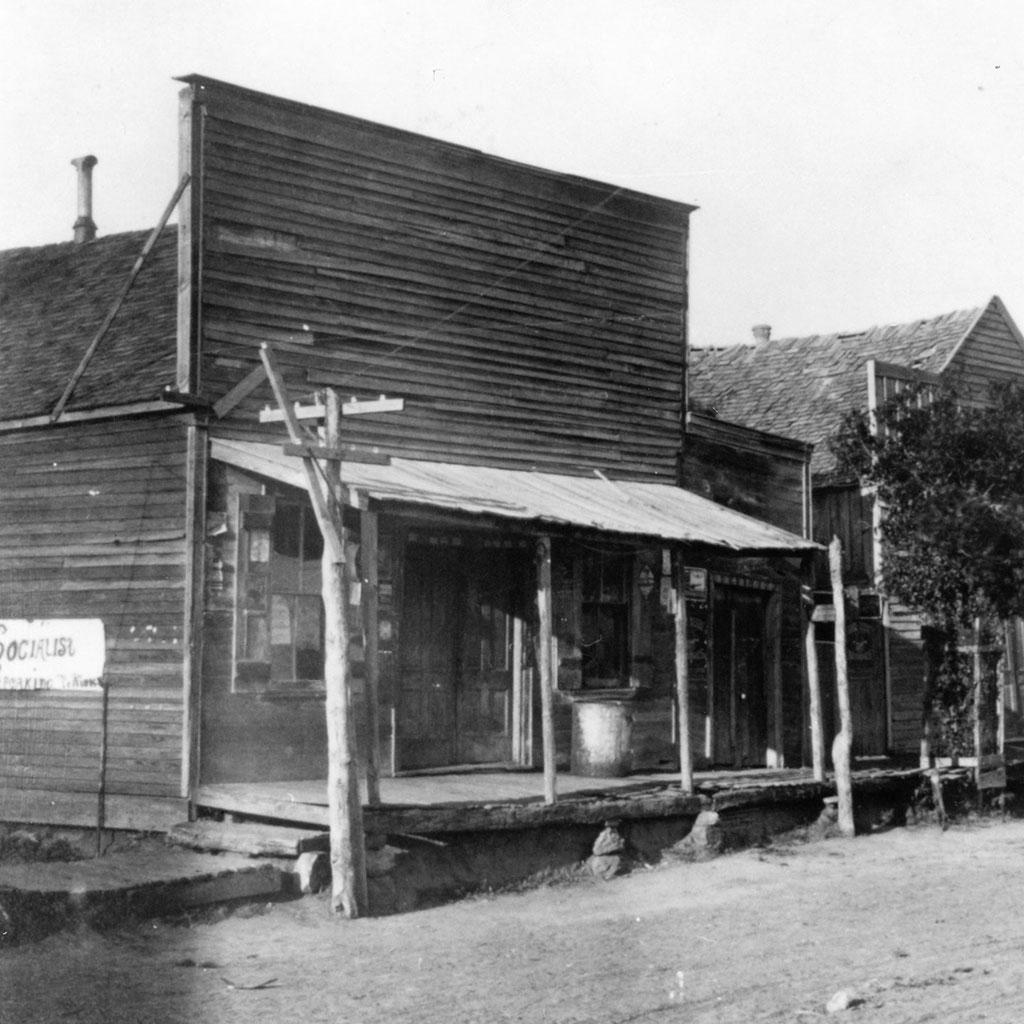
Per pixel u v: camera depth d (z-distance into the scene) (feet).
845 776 53.21
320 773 46.21
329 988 29.01
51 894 32.89
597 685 55.52
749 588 61.82
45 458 47.06
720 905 39.32
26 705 46.42
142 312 49.67
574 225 57.11
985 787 60.18
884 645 70.69
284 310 47.44
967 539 58.18
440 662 50.88
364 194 50.08
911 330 83.87
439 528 50.19
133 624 44.91
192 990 28.58
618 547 56.03
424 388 51.44
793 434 78.23
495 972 30.66
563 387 56.34
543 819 42.32
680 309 61.21
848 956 32.73
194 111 45.68
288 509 46.16
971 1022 26.40
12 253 59.11
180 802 43.24
